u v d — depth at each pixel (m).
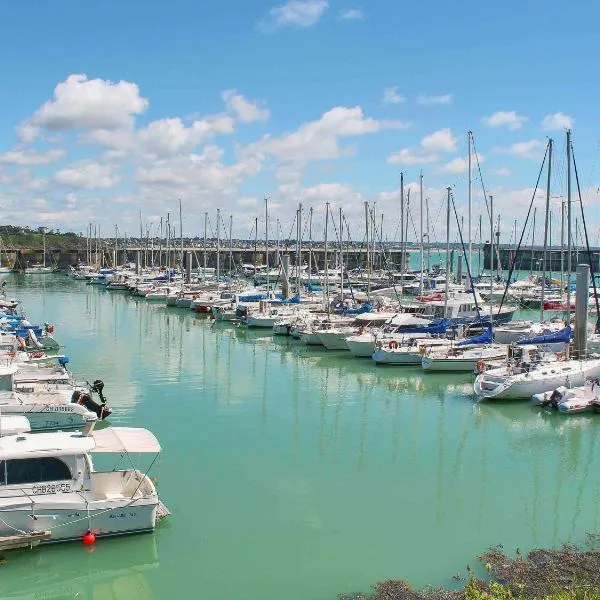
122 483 21.75
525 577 18.14
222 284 106.25
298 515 22.98
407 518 22.83
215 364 50.88
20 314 72.50
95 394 39.34
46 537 19.28
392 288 93.69
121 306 93.69
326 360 52.72
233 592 18.03
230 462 28.30
